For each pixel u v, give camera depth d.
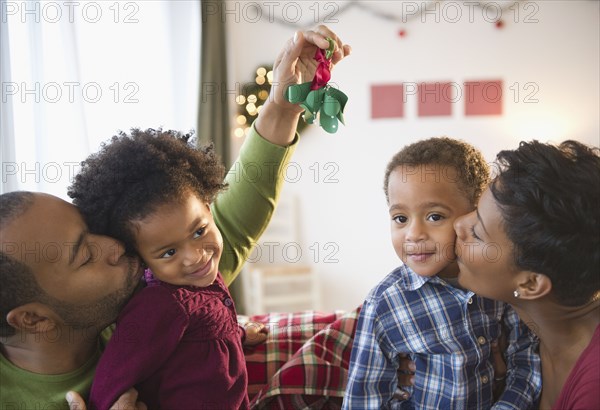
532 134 3.79
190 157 0.82
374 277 3.76
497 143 3.78
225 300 0.88
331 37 0.94
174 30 3.01
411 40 3.67
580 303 0.76
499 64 3.75
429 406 0.95
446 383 0.94
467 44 3.71
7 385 0.76
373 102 3.68
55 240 0.71
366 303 1.02
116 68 2.72
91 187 0.77
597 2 3.75
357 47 3.65
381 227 3.73
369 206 3.72
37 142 2.03
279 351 1.19
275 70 0.97
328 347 1.14
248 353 1.18
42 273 0.70
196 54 3.12
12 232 0.70
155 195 0.75
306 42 0.94
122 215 0.75
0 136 1.85
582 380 0.73
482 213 0.78
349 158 3.69
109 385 0.74
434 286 0.96
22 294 0.70
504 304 0.97
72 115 2.15
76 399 0.75
